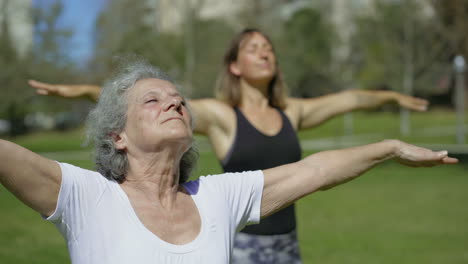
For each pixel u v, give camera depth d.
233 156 3.54
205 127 3.65
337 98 4.35
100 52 28.38
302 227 7.96
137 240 1.69
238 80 3.82
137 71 2.06
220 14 35.31
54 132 39.34
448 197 10.64
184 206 1.90
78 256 1.70
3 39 27.05
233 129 3.60
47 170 1.68
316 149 22.12
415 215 8.78
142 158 1.91
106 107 1.96
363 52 32.94
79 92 3.77
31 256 6.32
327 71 35.09
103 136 1.95
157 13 33.25
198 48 32.31
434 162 2.08
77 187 1.73
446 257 6.10
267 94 3.88
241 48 3.80
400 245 6.68
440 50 31.81
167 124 1.86
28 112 30.30
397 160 2.16
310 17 35.59
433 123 34.38
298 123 4.11
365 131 32.22
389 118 38.41
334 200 10.53
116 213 1.74
